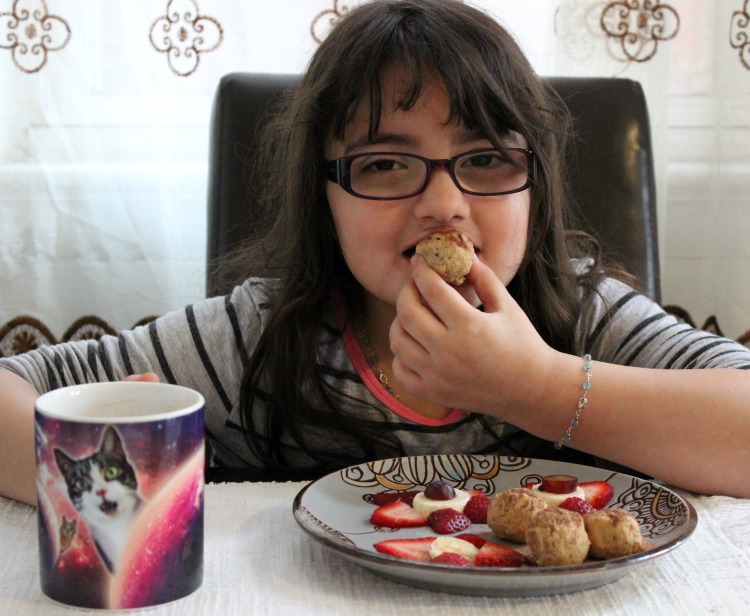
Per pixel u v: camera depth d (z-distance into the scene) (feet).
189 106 5.68
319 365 3.53
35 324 5.73
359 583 1.89
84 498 1.70
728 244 5.75
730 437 2.58
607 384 2.65
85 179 5.66
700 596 1.83
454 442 3.45
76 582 1.72
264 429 3.55
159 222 5.75
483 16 3.32
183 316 3.66
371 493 2.43
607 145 4.64
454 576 1.74
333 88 3.13
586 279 3.83
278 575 1.92
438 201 2.84
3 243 5.63
